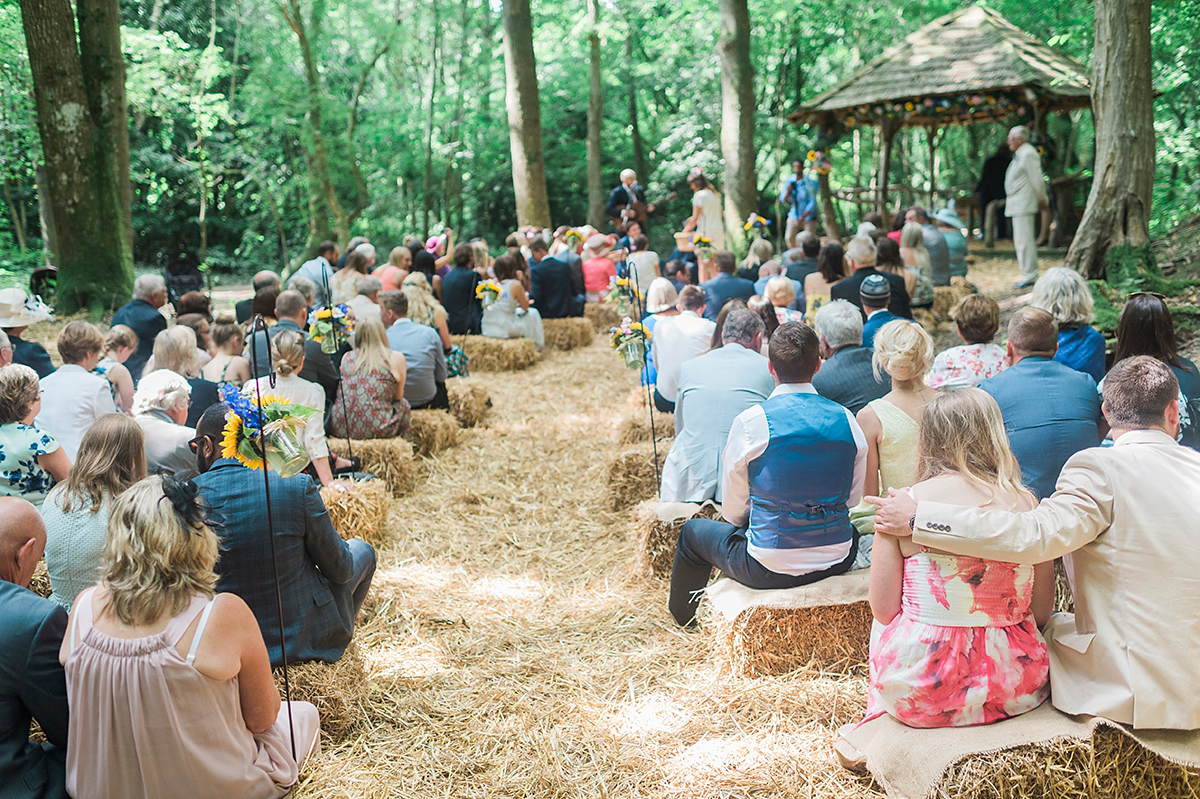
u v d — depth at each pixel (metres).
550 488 5.44
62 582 2.70
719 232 11.69
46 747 2.28
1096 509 2.22
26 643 2.16
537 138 13.66
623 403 7.46
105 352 4.73
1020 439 3.12
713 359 3.94
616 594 3.92
